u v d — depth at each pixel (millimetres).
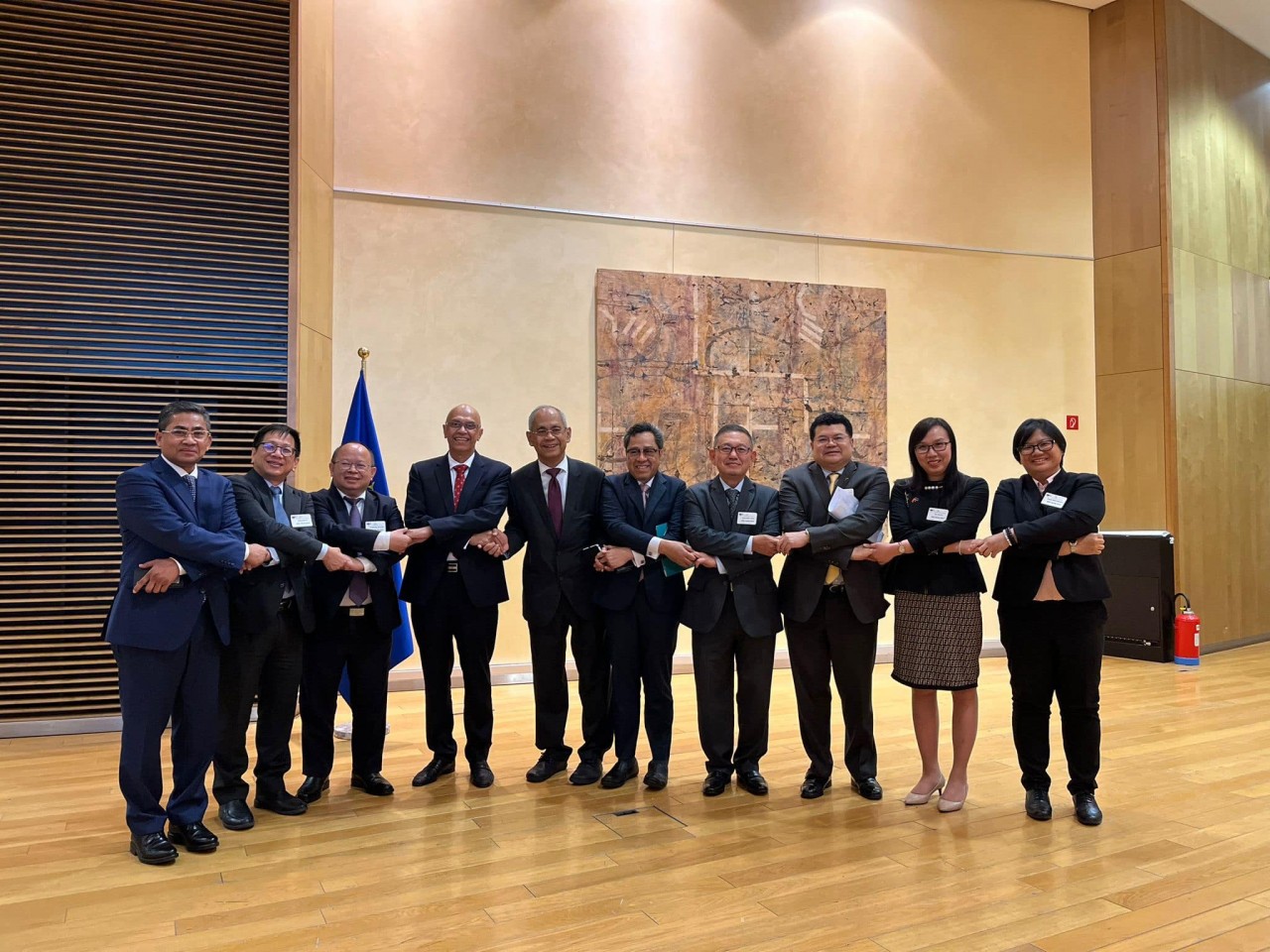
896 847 3006
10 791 3736
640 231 6582
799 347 6895
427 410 6062
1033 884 2703
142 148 5035
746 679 3631
